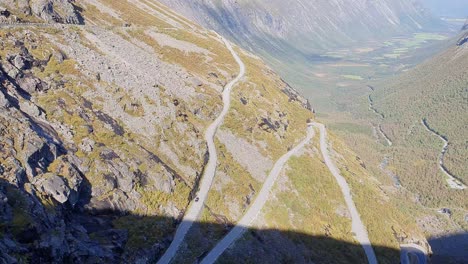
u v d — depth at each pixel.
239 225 86.69
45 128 70.19
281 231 91.81
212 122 112.88
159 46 139.12
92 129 78.25
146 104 96.75
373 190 131.62
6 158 57.56
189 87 118.69
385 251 106.06
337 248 97.38
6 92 70.62
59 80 84.75
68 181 63.41
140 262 63.66
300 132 140.50
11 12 101.88
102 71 96.69
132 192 73.50
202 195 87.12
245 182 99.19
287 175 110.31
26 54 84.56
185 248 72.31
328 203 110.81
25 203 53.09
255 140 117.12
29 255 48.28
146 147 85.75
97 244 60.09
